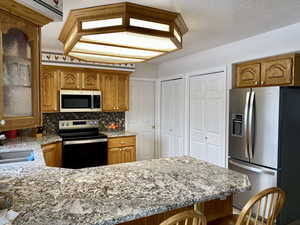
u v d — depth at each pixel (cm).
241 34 284
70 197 133
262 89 267
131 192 141
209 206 182
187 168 197
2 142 303
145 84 498
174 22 199
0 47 118
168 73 471
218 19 231
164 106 490
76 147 361
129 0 177
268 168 262
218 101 351
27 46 137
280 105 251
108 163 394
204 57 374
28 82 139
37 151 261
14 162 218
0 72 117
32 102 141
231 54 325
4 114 123
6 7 118
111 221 108
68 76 382
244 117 286
